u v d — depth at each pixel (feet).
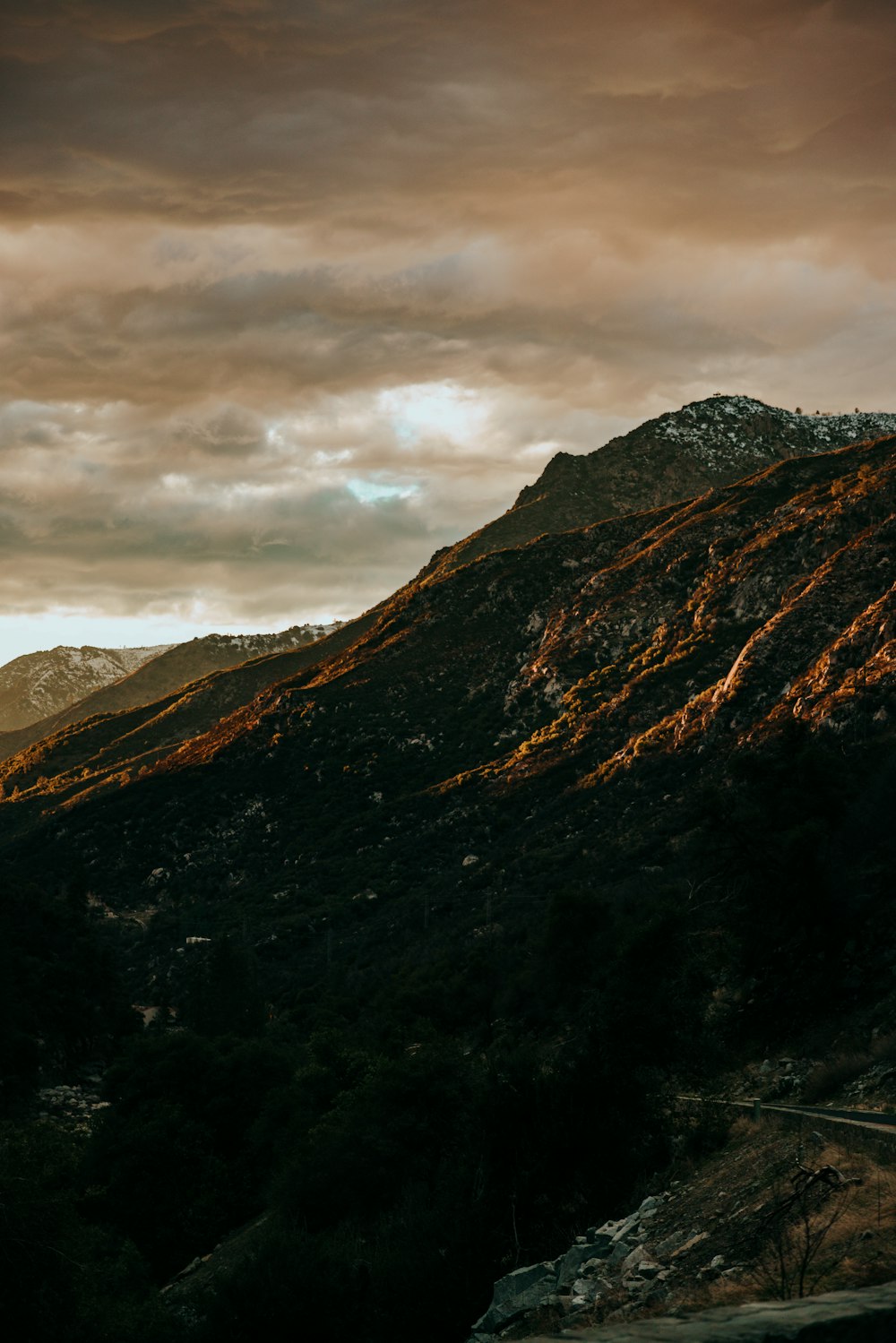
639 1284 52.08
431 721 466.29
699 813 145.07
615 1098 89.86
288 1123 168.55
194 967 306.55
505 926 249.96
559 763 370.94
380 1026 207.92
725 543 465.47
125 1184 157.28
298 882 379.96
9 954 272.31
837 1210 47.50
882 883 133.49
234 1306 79.82
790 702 284.20
